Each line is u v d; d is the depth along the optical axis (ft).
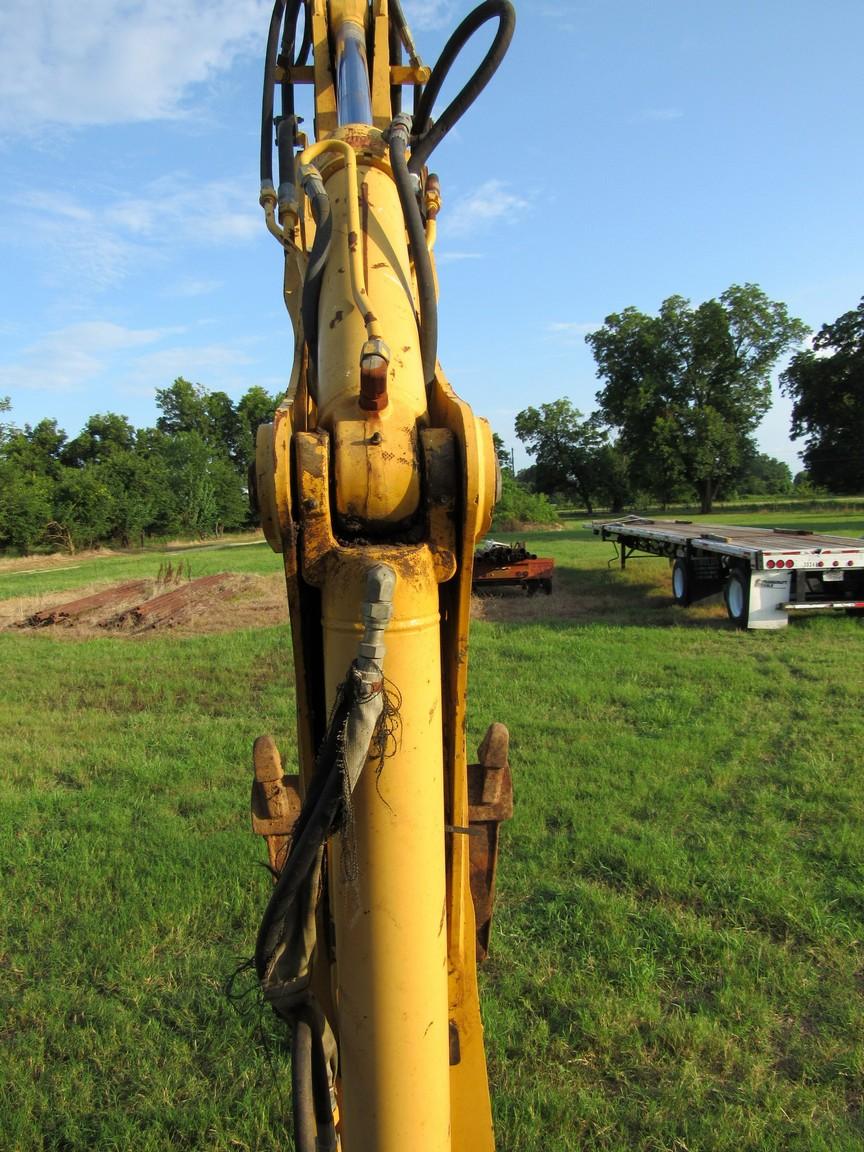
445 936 5.26
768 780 19.79
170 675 33.09
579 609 47.01
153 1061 11.25
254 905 14.73
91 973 13.17
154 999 12.40
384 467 5.05
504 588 55.52
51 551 128.88
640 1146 9.84
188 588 57.11
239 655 36.37
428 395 5.92
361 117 7.24
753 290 160.86
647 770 20.31
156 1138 10.06
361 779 4.76
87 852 16.65
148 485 147.54
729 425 161.27
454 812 5.83
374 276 5.91
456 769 5.74
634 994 12.21
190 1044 11.67
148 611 47.37
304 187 5.97
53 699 30.17
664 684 28.91
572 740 22.91
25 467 157.58
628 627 39.91
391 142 6.17
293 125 7.73
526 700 26.86
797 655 32.63
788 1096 10.45
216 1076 11.04
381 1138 4.90
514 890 15.19
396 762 4.77
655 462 161.89
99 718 27.22
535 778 19.95
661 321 164.66
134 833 17.75
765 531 49.96
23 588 71.67
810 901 14.29
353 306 5.68
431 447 5.14
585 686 28.22
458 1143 6.27
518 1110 10.23
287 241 7.13
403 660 4.79
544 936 13.78
